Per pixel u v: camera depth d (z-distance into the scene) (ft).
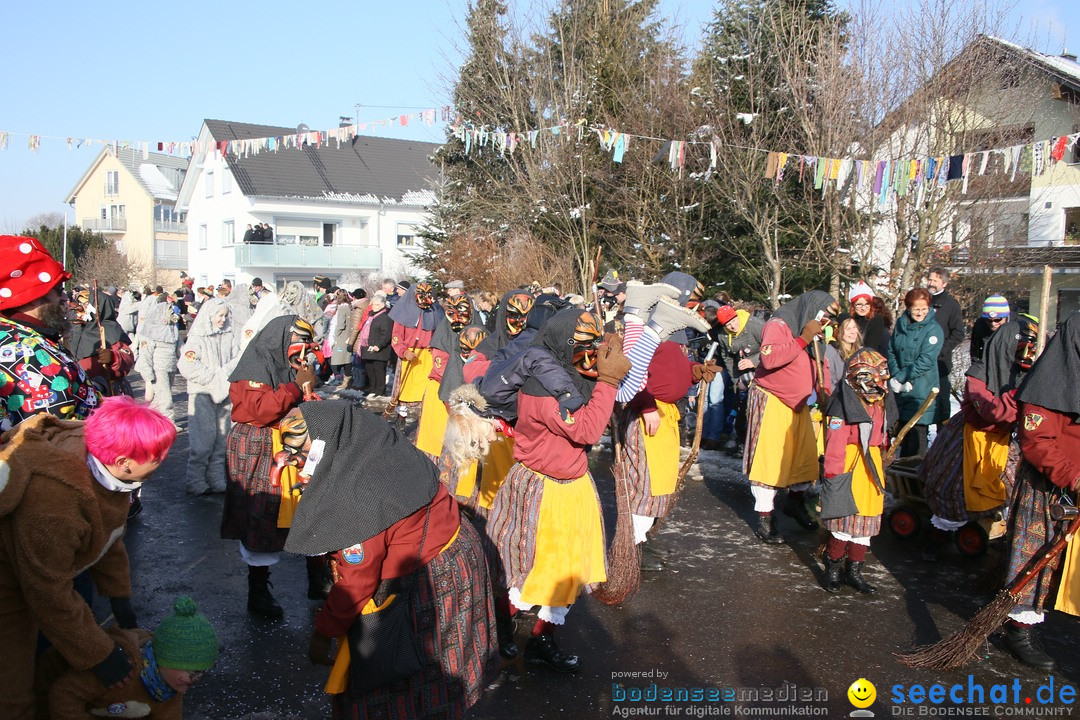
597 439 12.80
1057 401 13.24
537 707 12.78
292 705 12.73
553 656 13.83
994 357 17.67
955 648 13.93
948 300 26.73
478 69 72.43
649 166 58.49
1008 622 14.62
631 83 62.90
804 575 18.54
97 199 164.66
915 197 41.24
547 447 13.02
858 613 16.44
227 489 15.53
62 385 10.62
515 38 71.56
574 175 63.05
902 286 41.19
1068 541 13.39
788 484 20.24
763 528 20.80
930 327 24.67
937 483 18.80
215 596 17.03
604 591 14.55
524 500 13.23
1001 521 19.04
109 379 20.86
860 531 17.07
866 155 42.60
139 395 44.11
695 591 17.52
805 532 21.66
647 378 16.88
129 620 9.98
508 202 72.23
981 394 17.53
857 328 22.75
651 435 17.06
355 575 9.30
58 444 8.66
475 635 10.32
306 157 129.49
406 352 31.04
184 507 23.38
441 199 81.35
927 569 18.93
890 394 19.29
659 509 17.85
